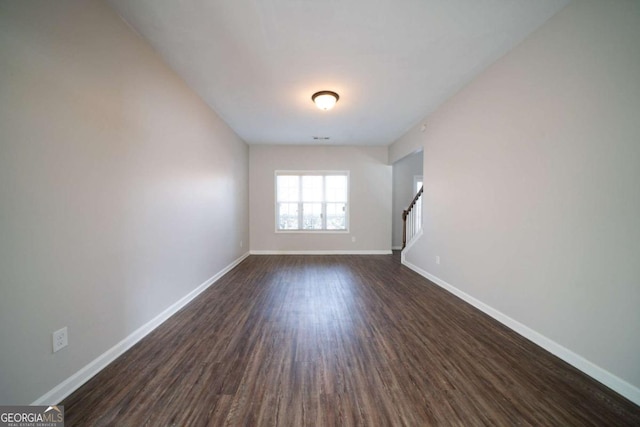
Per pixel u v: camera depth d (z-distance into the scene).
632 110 1.38
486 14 1.80
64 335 1.39
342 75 2.63
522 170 2.09
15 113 1.15
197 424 1.22
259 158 5.74
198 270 3.09
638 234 1.36
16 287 1.17
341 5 1.72
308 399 1.38
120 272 1.81
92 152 1.58
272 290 3.25
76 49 1.46
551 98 1.83
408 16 1.82
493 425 1.22
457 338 2.04
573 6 1.67
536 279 1.96
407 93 3.06
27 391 1.21
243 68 2.49
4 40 1.11
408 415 1.28
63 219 1.38
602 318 1.52
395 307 2.70
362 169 5.82
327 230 5.86
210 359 1.75
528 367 1.67
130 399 1.37
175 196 2.56
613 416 1.28
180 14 1.78
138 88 2.00
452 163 3.12
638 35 1.35
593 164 1.56
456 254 3.05
